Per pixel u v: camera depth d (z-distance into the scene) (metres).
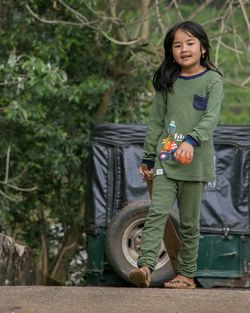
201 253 8.70
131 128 9.06
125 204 8.91
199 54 6.19
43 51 10.75
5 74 9.82
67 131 11.19
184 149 5.88
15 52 10.88
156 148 6.29
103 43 11.44
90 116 11.34
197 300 5.55
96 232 8.94
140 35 11.96
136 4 14.02
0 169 10.97
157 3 11.57
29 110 10.16
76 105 11.21
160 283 8.40
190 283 6.41
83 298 5.58
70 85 11.21
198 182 6.16
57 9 11.12
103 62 11.55
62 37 11.06
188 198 6.22
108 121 11.55
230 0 11.40
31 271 8.65
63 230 11.98
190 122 6.13
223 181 8.79
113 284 8.91
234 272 8.69
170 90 6.24
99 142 9.07
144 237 6.08
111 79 11.67
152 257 6.03
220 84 6.17
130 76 11.81
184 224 6.33
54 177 11.41
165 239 6.68
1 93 10.12
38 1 11.05
